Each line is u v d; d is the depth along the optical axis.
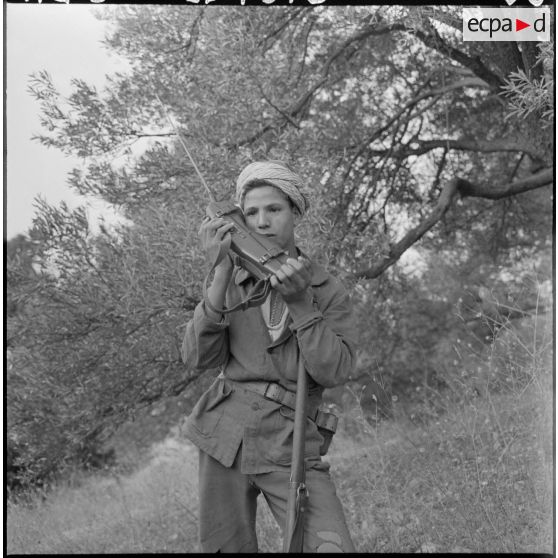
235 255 2.24
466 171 6.86
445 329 7.20
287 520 2.10
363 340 6.92
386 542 3.66
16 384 4.91
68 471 6.08
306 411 2.16
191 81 4.69
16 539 4.80
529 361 4.19
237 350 2.26
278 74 4.79
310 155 4.59
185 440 6.38
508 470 3.68
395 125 6.01
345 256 5.05
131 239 4.39
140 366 4.87
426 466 3.91
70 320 4.62
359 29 5.11
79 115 4.52
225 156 4.39
